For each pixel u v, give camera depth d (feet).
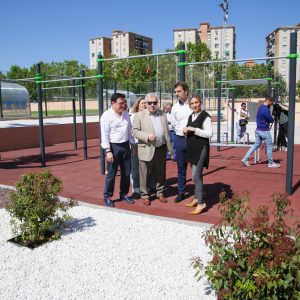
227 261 8.71
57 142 49.14
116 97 17.26
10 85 70.13
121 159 18.03
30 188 13.79
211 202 18.57
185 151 17.94
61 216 16.47
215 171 27.02
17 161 33.81
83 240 13.79
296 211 16.40
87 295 9.96
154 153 17.71
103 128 17.34
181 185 18.39
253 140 49.83
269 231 8.32
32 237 13.55
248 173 26.04
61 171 28.17
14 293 10.15
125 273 11.14
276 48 250.98
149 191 18.81
